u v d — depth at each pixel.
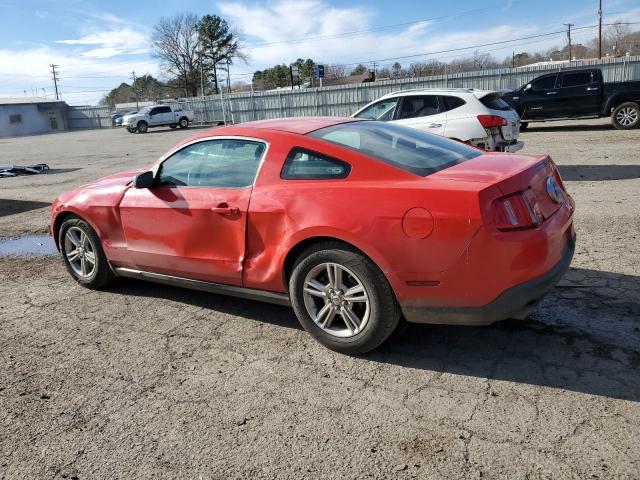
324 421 2.80
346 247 3.27
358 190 3.23
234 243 3.78
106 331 4.08
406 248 3.04
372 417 2.81
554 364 3.19
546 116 17.05
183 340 3.85
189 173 4.11
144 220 4.29
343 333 3.44
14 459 2.65
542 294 3.04
